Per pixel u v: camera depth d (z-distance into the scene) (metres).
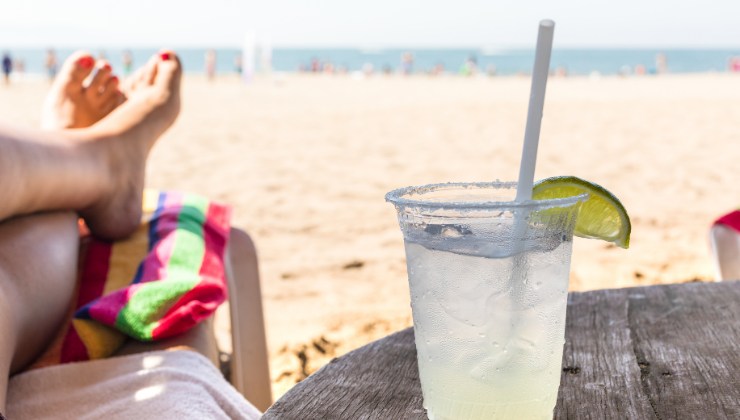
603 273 3.76
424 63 88.38
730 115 11.41
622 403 0.95
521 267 0.82
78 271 2.08
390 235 4.61
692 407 0.94
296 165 7.26
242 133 9.74
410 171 7.01
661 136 9.16
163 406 1.41
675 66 80.81
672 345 1.13
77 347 1.72
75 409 1.46
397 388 1.01
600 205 0.92
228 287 2.24
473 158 7.75
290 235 4.64
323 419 0.93
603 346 1.14
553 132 9.71
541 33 0.82
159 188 6.12
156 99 2.59
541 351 0.84
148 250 2.15
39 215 1.91
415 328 0.91
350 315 3.26
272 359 2.84
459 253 0.83
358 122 11.06
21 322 1.56
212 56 29.69
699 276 3.71
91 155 2.08
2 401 1.37
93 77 2.80
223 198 5.73
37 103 14.57
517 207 0.80
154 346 1.71
